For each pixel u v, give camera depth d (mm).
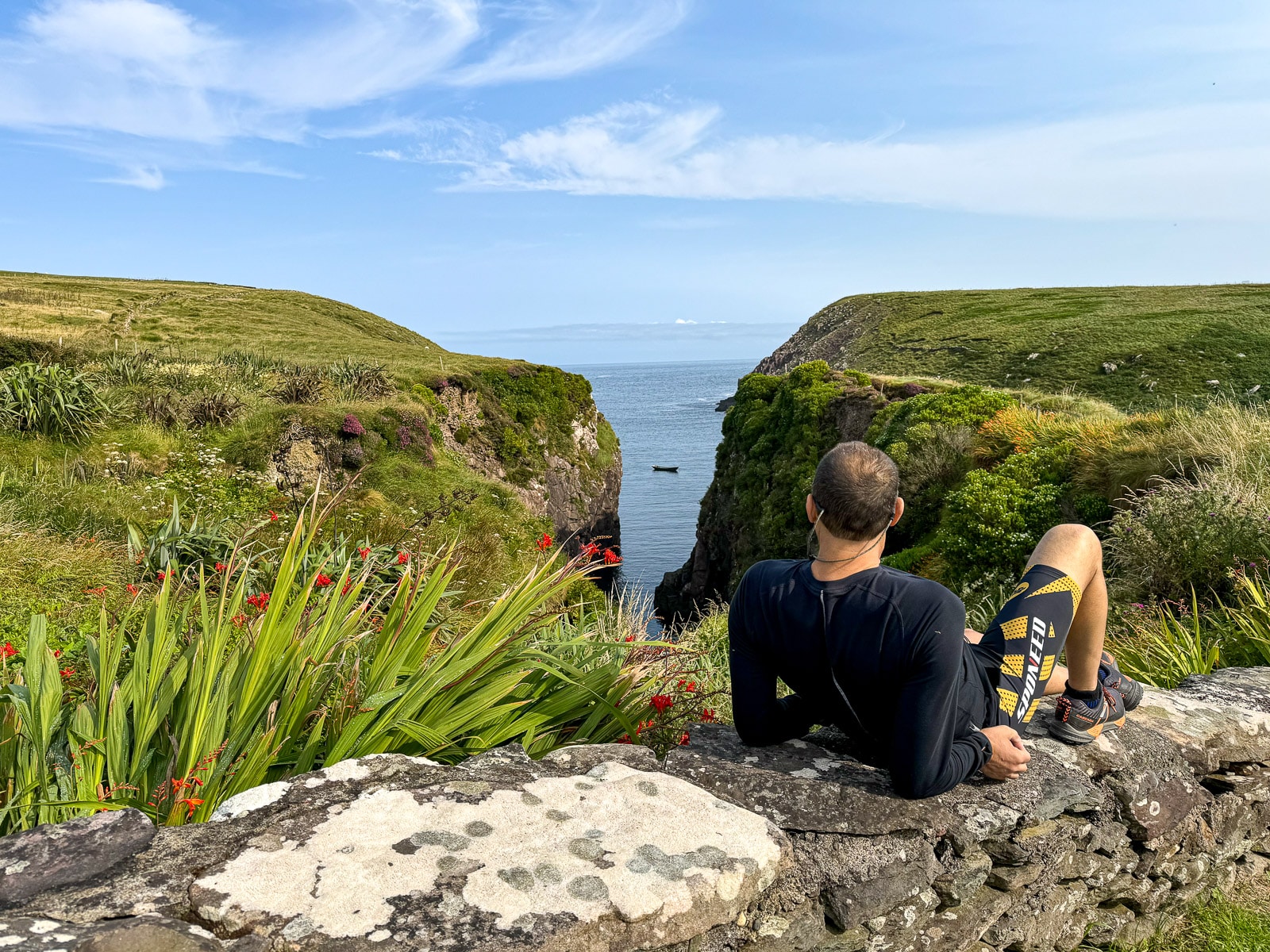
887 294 88750
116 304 51375
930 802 1974
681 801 1886
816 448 25984
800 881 1766
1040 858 2053
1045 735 2396
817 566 1980
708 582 32844
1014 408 17625
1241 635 4789
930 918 1936
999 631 2172
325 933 1369
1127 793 2238
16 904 1413
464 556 8656
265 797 1821
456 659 2809
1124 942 2344
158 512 12367
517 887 1522
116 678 2631
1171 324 41719
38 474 12555
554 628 4184
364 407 21234
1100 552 2273
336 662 2859
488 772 2023
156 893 1464
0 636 5562
